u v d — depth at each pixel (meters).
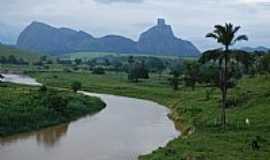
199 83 172.38
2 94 105.19
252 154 52.44
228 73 81.75
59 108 97.25
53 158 58.81
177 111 106.88
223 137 64.75
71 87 170.25
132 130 83.44
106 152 62.84
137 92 163.50
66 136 76.50
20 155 60.62
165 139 73.62
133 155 61.06
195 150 55.44
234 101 98.88
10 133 76.75
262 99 96.56
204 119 86.25
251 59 75.38
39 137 75.25
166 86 185.25
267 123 74.94
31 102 95.81
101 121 96.19
